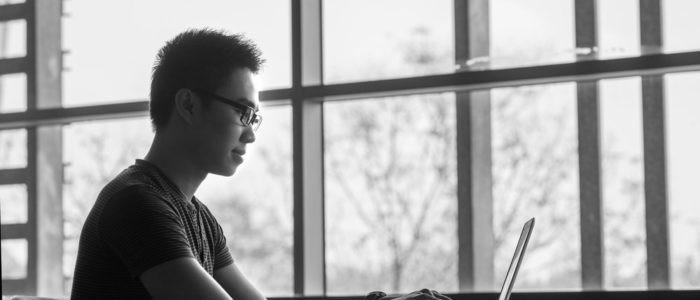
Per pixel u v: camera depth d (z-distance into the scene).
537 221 4.10
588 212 3.99
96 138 5.07
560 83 4.09
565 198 4.05
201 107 1.90
